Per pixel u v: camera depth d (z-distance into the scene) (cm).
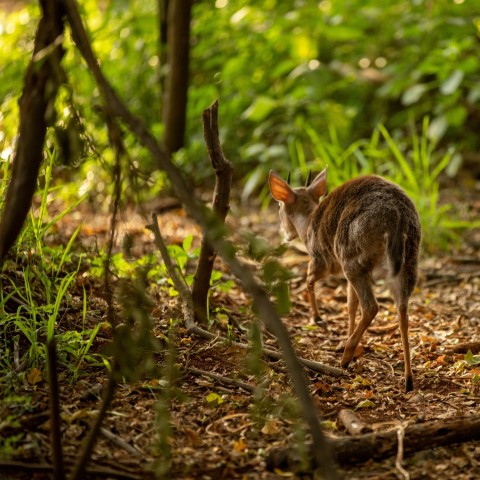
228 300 1139
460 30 1948
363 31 2059
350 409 855
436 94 1991
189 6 1638
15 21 2022
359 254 958
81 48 610
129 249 714
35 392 793
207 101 1886
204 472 703
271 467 715
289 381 896
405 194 987
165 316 1016
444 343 1068
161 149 597
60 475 641
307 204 1141
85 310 904
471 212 1672
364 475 709
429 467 725
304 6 1944
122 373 677
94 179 1551
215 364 923
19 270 978
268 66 2008
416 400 882
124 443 728
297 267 1377
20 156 654
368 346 1053
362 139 1931
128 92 1939
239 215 1706
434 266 1425
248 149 1800
